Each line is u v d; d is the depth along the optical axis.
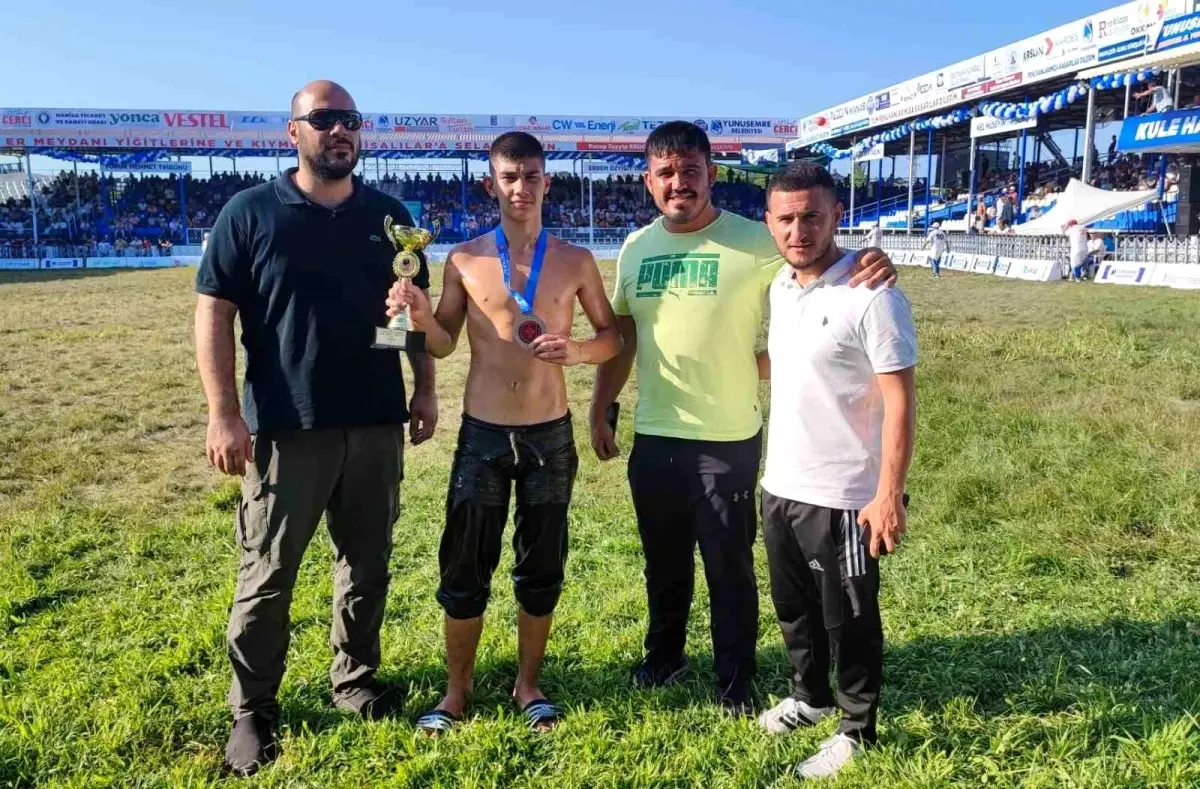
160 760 3.08
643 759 3.04
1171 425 6.96
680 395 3.31
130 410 8.86
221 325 3.02
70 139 34.47
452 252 3.26
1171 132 19.84
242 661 3.12
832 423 2.84
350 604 3.32
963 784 2.83
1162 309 15.10
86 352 12.41
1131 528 4.98
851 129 35.84
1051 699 3.26
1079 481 5.65
